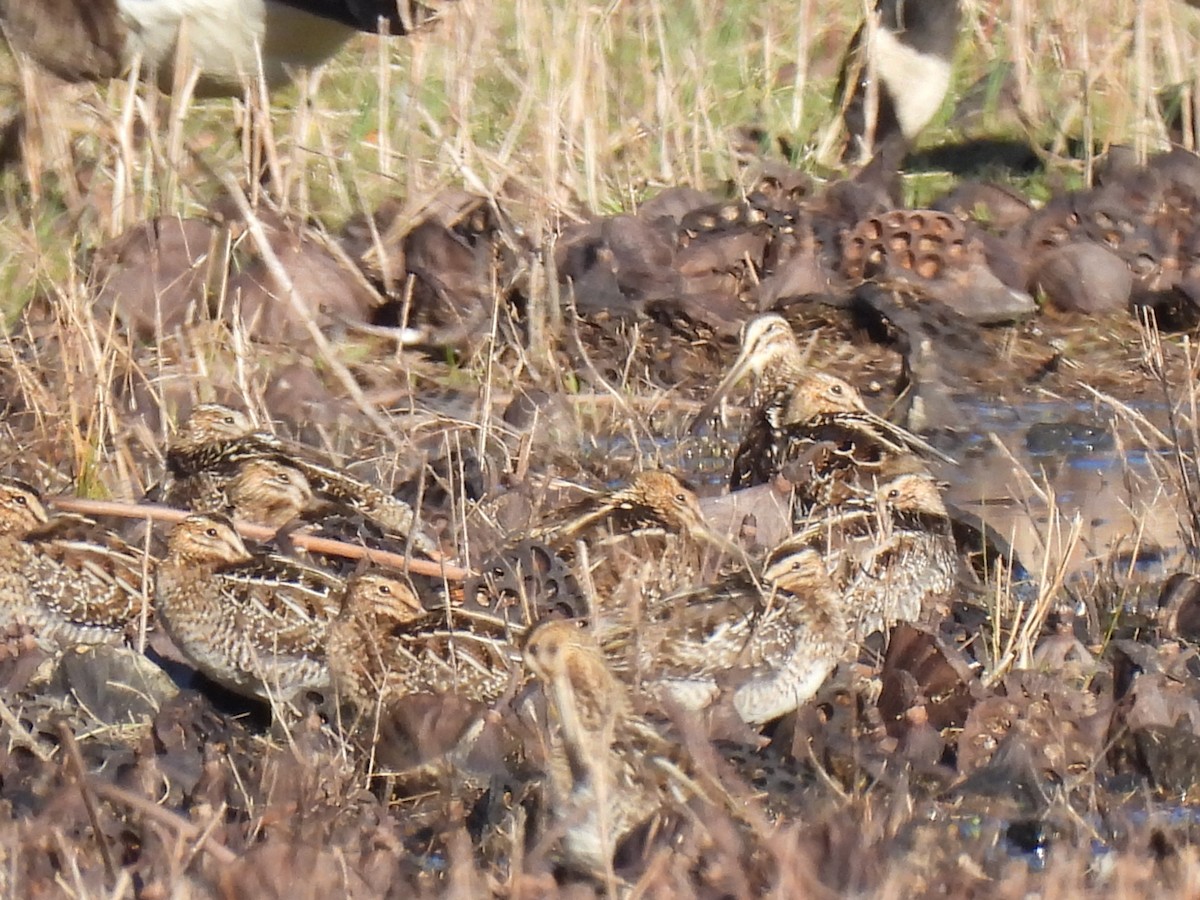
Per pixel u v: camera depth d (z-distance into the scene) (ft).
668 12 63.98
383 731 27.81
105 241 48.34
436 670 29.60
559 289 47.88
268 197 50.01
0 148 51.19
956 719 29.66
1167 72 63.36
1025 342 48.60
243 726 30.58
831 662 30.86
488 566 32.86
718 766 26.09
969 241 50.39
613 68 60.23
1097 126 60.64
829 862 24.20
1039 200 55.93
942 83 58.29
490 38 59.52
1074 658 31.83
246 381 42.04
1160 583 35.17
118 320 45.65
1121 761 28.40
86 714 30.12
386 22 49.93
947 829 26.03
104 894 22.72
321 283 47.06
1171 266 51.93
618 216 49.88
